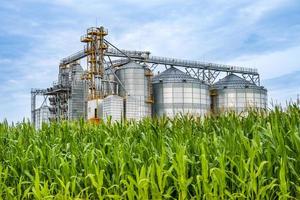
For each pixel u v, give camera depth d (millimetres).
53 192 7512
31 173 8070
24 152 8648
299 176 5754
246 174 5691
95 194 6980
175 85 69875
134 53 72500
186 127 8750
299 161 5797
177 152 6242
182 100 69688
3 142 10578
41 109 73125
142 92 67250
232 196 5641
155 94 71312
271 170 5809
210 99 79188
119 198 6559
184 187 5898
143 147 7215
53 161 7734
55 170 7312
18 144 9141
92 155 7109
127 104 64438
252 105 10000
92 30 65062
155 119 10109
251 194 5840
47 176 7719
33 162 8047
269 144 5949
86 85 67375
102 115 61875
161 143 7273
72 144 8477
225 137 6676
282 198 5547
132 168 6828
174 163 5996
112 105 60438
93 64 65250
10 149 9570
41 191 6887
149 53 74125
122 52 69000
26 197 7738
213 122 9062
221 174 5742
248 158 6016
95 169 6699
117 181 6762
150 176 6238
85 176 7098
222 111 9539
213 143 6605
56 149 8398
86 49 65938
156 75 74812
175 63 76188
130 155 6906
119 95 67312
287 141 6262
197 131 8930
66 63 74875
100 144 8594
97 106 57531
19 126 11711
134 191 6191
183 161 5965
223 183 5738
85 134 10344
